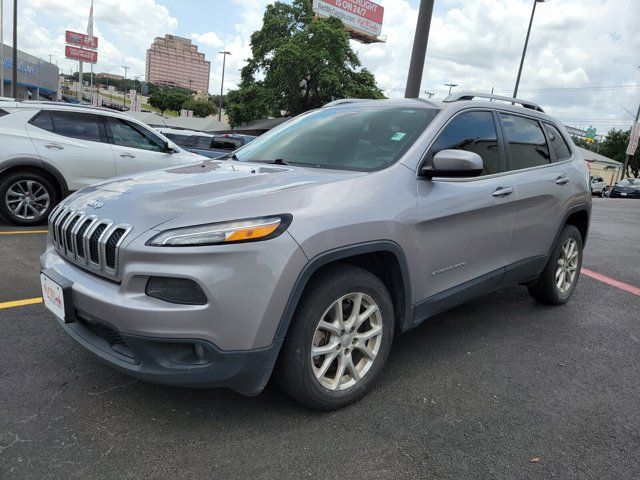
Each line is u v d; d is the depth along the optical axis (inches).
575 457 95.7
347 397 106.2
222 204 91.5
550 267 171.6
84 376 113.8
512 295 195.8
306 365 97.3
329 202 99.4
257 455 90.8
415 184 116.1
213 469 86.5
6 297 158.7
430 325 159.5
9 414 98.1
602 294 207.0
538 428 104.8
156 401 105.8
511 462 93.1
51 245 116.0
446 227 122.0
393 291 115.2
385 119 135.0
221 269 85.5
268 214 90.8
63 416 98.7
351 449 94.0
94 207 101.5
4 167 254.5
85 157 274.5
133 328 86.4
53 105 273.3
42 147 263.0
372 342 110.9
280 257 89.1
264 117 1470.2
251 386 93.7
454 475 88.7
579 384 125.6
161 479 83.4
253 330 88.4
